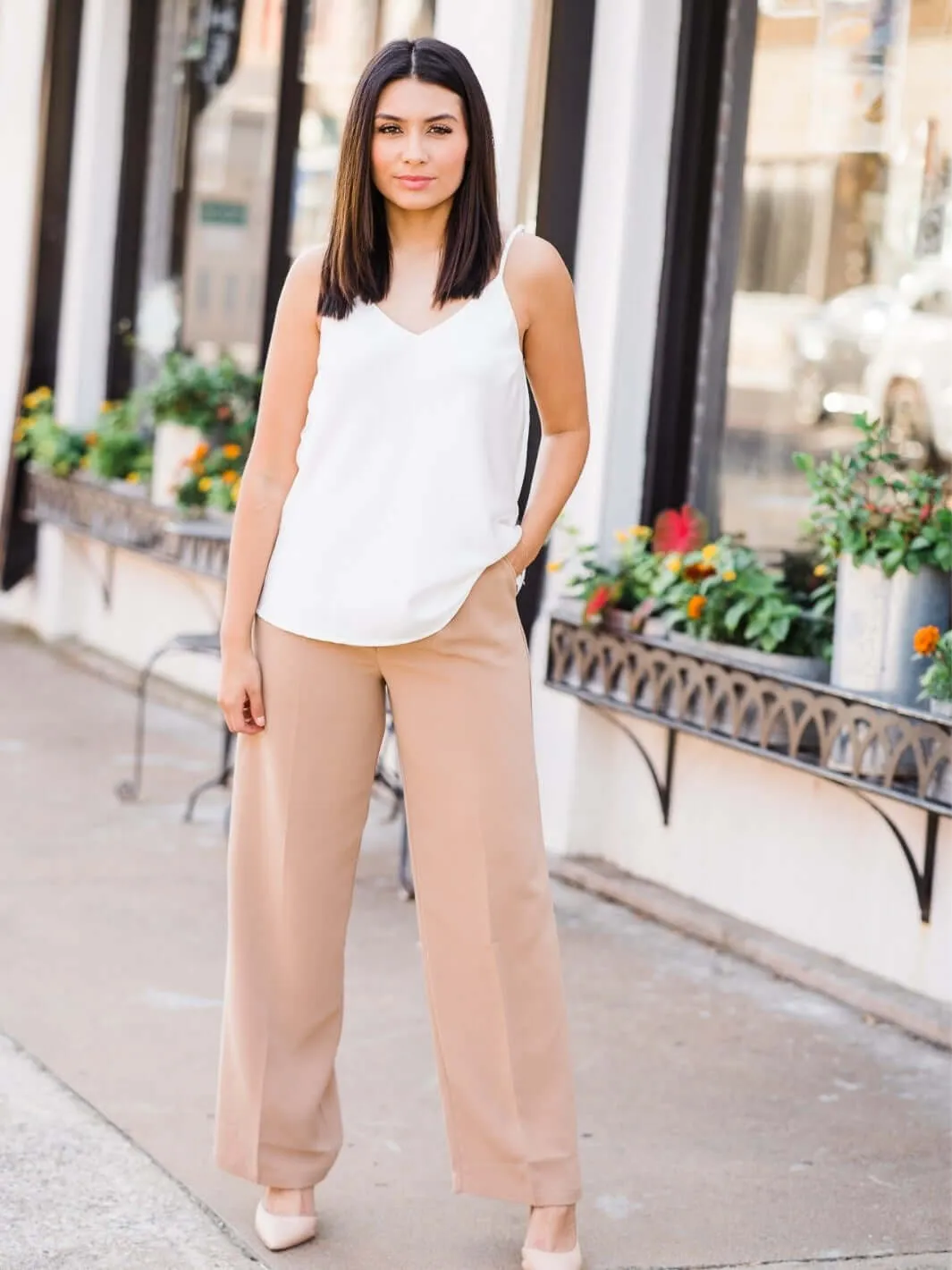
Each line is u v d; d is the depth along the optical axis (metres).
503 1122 2.97
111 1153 3.42
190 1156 3.46
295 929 3.00
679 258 5.27
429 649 2.86
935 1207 3.41
